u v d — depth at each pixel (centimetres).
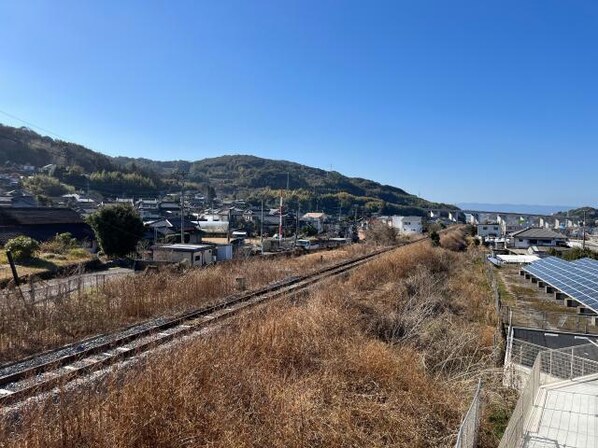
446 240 4966
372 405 589
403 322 1092
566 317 1658
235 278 1525
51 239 2902
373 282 1667
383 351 740
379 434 547
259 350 705
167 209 6550
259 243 4388
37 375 636
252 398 556
